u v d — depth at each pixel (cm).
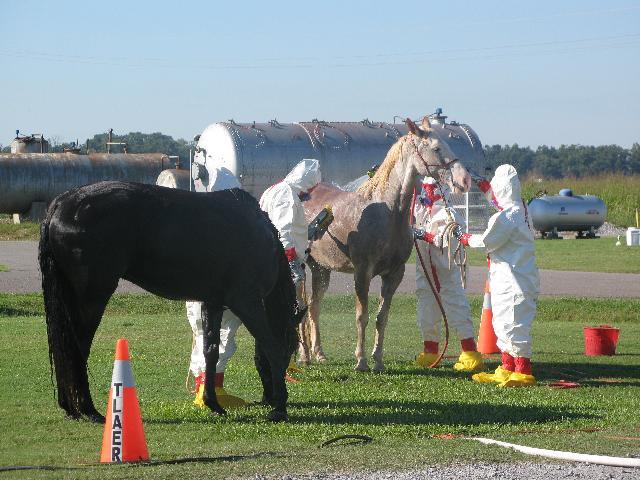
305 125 3703
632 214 5838
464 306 1351
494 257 1228
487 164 3925
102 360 1353
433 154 1262
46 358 1348
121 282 2511
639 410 1038
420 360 1390
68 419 945
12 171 4709
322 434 896
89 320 923
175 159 5116
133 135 13350
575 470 743
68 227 902
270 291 989
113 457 776
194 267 936
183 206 938
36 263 3030
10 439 867
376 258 1290
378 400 1091
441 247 1302
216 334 1002
